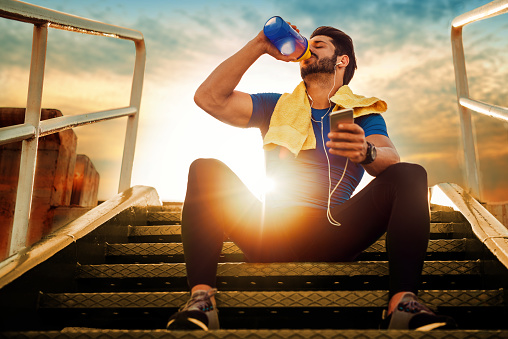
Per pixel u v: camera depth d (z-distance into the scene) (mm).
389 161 1410
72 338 1105
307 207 1473
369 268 1585
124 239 2363
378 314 1445
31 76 1771
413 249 1251
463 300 1424
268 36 1582
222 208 1448
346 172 1566
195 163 1479
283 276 1591
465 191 2646
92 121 2283
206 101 1659
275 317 1499
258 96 1735
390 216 1339
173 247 2059
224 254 2072
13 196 3062
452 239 2135
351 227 1430
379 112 1646
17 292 1374
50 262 1589
